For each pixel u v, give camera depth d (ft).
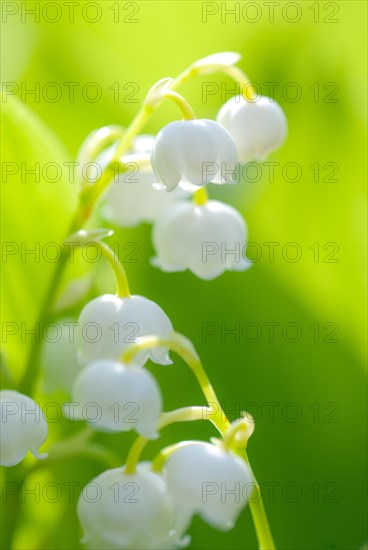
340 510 0.66
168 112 0.73
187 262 0.57
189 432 0.66
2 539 0.58
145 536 0.53
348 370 0.67
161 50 0.76
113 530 0.52
